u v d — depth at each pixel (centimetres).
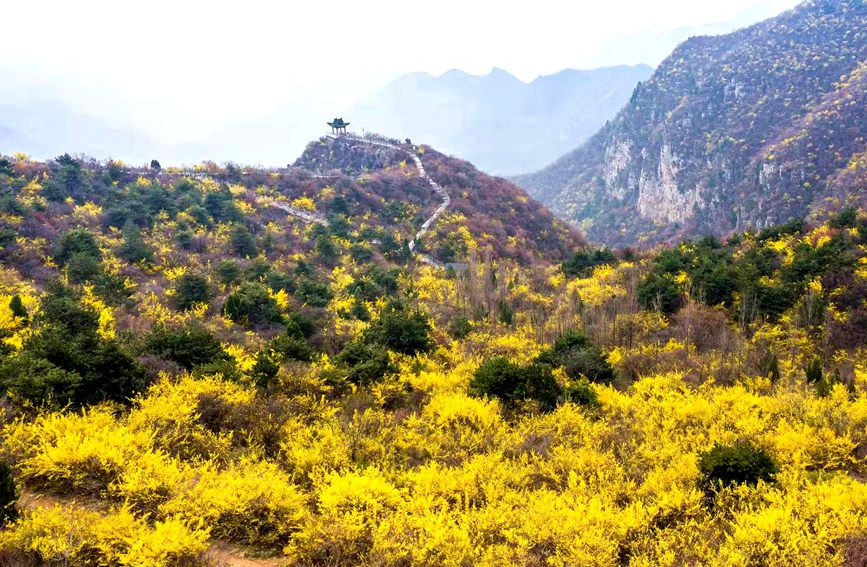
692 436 1394
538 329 3284
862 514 902
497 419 1526
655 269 4209
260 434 1277
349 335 2727
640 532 916
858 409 1501
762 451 1182
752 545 830
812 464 1252
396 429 1380
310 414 1465
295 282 4109
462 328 3219
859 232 4103
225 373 1555
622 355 2697
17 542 707
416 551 803
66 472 907
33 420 1112
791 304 3278
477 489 1052
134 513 819
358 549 838
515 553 838
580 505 940
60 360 1314
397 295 4406
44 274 3466
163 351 1722
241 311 3084
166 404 1234
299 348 1981
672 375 2162
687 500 1005
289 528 876
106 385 1330
